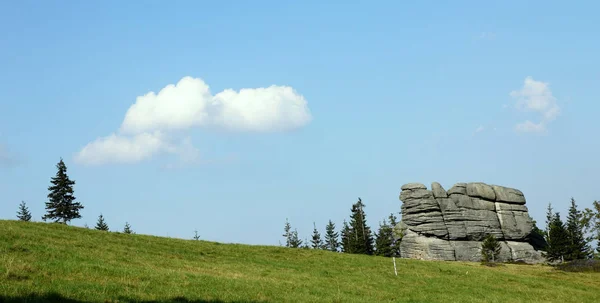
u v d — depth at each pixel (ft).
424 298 118.52
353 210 466.70
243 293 95.86
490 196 367.66
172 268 122.11
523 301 126.52
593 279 183.62
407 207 353.51
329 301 98.27
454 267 180.45
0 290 72.13
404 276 152.46
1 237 121.60
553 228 360.69
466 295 128.88
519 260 339.57
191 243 175.42
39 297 70.90
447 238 341.21
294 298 97.09
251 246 187.62
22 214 446.60
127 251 138.21
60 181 351.87
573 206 452.35
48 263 99.19
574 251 354.13
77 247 128.77
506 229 358.43
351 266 164.66
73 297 74.38
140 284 90.89
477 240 347.77
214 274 120.26
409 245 345.92
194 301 82.43
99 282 88.22
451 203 351.67
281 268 147.23
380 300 109.70
